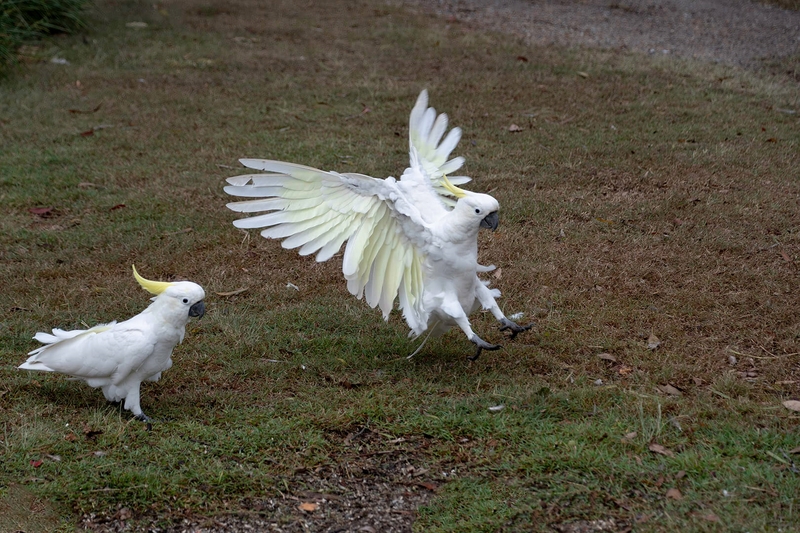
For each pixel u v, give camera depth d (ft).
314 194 18.37
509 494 15.28
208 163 32.89
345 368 20.04
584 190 30.25
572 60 45.85
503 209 28.58
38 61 45.19
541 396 18.28
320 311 22.79
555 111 38.06
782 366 19.61
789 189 29.81
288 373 19.74
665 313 22.35
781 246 25.88
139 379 17.38
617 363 20.11
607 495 15.02
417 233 18.67
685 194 29.68
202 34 51.08
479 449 16.69
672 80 42.29
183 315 16.89
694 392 18.60
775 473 15.47
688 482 15.30
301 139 35.17
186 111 38.73
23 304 22.88
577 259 25.38
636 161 32.58
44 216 28.76
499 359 20.47
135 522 14.64
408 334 21.65
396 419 17.70
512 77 42.75
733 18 55.98
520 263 25.17
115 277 24.52
